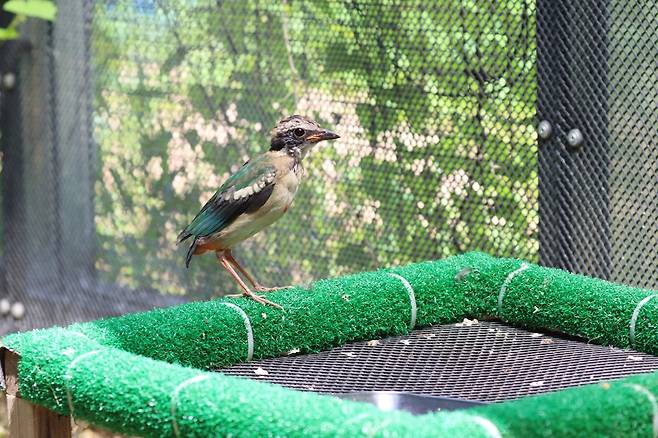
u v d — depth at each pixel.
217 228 6.21
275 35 8.17
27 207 9.88
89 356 5.07
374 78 7.77
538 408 4.18
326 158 8.05
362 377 5.70
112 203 9.29
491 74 7.29
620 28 6.74
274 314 6.04
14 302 10.02
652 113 6.67
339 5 7.84
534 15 7.09
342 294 6.25
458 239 7.57
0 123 9.91
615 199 6.89
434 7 7.45
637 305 6.02
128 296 9.26
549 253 7.16
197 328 5.81
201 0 8.53
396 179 7.77
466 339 6.38
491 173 7.38
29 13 8.61
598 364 5.83
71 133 9.49
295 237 8.27
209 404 4.43
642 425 4.36
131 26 8.96
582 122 6.95
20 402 5.38
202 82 8.61
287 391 4.45
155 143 8.95
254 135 8.37
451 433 3.94
